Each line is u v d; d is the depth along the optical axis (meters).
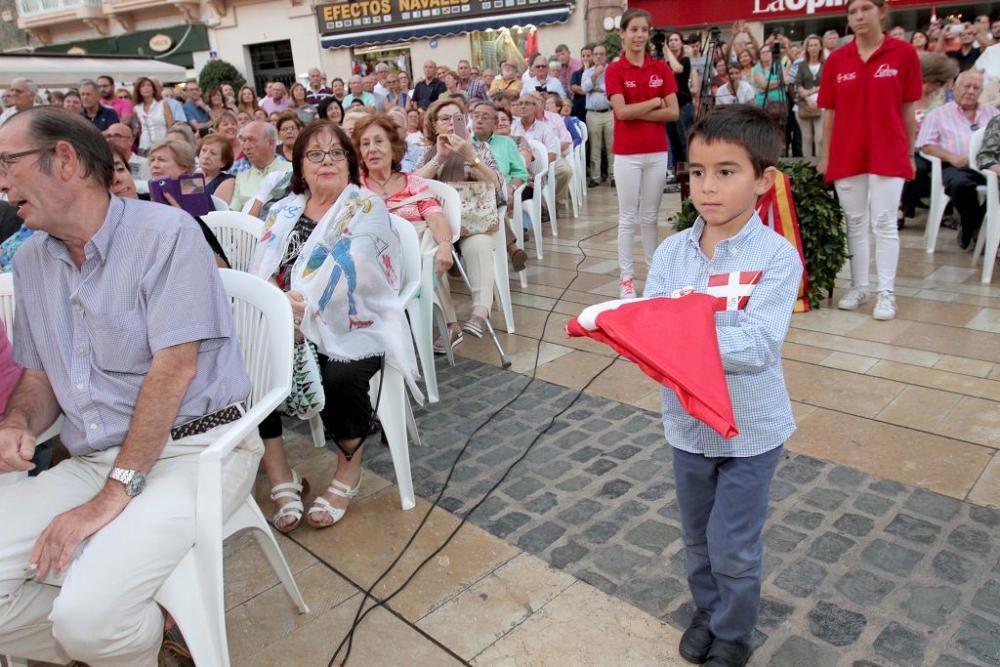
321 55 17.23
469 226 4.47
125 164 3.30
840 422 3.33
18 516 1.95
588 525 2.74
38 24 20.38
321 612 2.40
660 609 2.30
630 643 2.17
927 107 6.54
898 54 4.11
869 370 3.82
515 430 3.53
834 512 2.69
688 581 2.17
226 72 17.48
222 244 3.72
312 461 3.42
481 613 2.34
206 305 2.01
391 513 2.93
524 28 14.89
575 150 8.60
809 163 4.75
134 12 19.30
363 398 2.82
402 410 2.87
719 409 1.51
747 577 1.87
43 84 11.27
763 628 2.17
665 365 1.57
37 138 1.83
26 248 2.06
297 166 3.05
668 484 2.97
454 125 4.73
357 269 2.75
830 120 4.48
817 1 13.63
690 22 14.40
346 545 2.74
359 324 2.77
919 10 13.22
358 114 5.65
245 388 2.19
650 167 5.07
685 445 1.88
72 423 2.07
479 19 15.01
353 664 2.17
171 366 1.95
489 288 4.48
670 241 1.96
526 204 6.55
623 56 4.92
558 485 3.03
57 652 2.01
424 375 3.87
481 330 4.38
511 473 3.15
